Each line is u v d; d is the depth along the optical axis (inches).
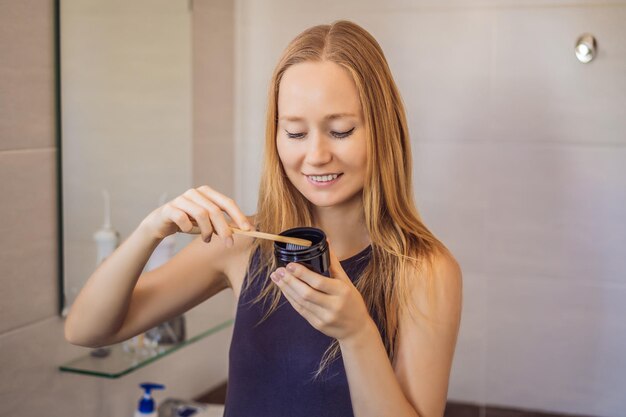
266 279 47.9
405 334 45.3
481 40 84.0
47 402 64.8
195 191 43.5
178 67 80.6
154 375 79.7
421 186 87.2
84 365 66.9
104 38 68.9
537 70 83.0
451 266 46.4
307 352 46.1
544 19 82.2
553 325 85.6
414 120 86.7
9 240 60.1
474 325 87.6
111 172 70.7
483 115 84.7
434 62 85.4
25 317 62.1
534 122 83.7
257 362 47.2
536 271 85.4
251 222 50.3
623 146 81.8
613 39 80.8
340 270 40.5
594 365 84.9
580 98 82.3
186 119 82.7
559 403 86.4
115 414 73.4
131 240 44.9
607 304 83.8
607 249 83.4
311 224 48.3
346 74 43.1
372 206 45.3
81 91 66.3
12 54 59.3
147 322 49.1
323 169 43.4
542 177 84.1
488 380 88.0
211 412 76.7
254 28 91.0
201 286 50.4
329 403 45.4
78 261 66.9
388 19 86.2
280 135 44.6
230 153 92.3
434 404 44.3
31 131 61.6
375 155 44.6
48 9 62.7
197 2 83.7
